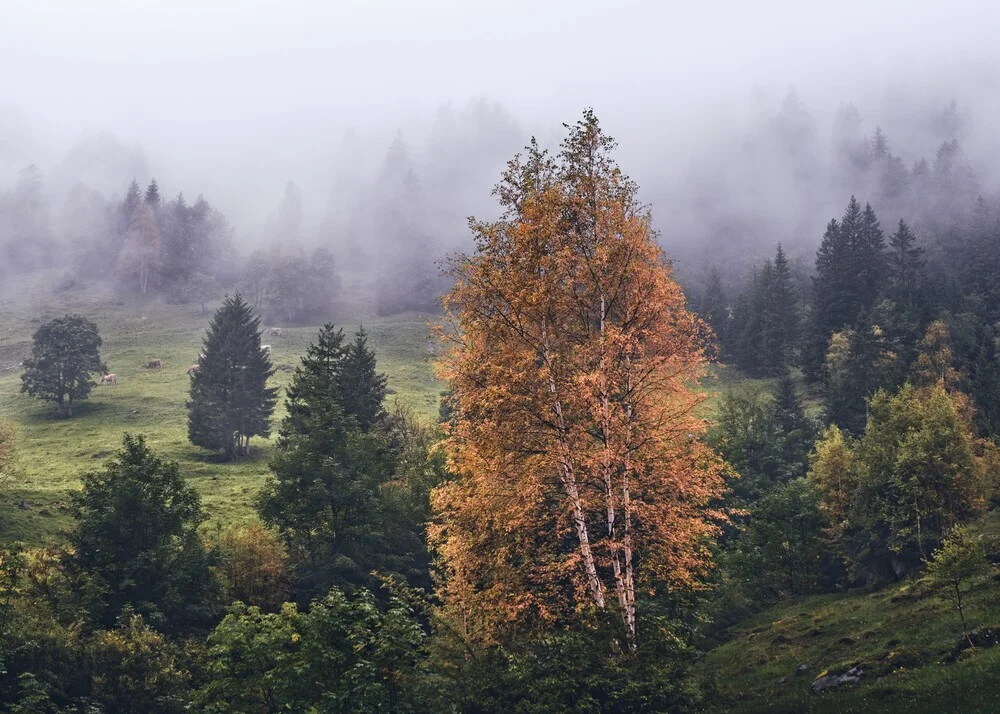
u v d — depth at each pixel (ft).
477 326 75.41
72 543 129.49
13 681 95.96
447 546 77.10
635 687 63.62
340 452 160.56
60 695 98.37
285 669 70.90
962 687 73.10
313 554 153.07
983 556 88.28
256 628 87.40
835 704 80.43
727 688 101.65
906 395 209.97
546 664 68.59
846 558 181.47
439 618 80.94
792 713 82.23
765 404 330.13
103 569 122.93
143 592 124.98
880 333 382.83
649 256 76.84
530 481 71.67
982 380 296.10
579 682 65.57
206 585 131.75
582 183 77.05
